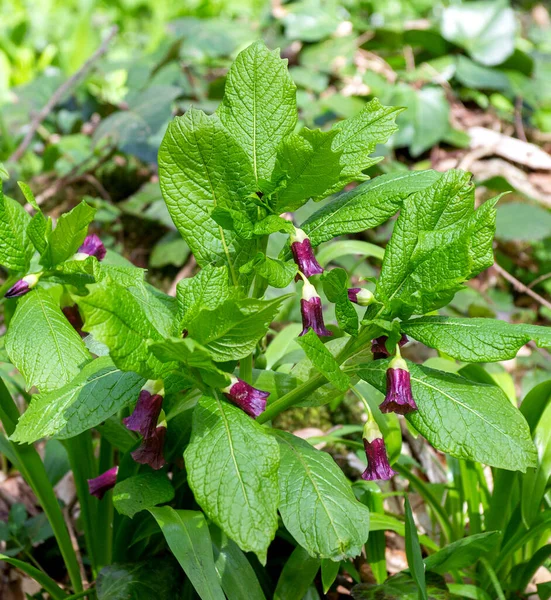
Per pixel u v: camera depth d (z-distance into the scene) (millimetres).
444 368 351
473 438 228
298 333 385
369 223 251
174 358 223
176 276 601
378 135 253
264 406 233
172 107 677
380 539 328
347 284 244
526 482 310
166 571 282
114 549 298
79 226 260
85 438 314
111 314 204
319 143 226
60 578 386
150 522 289
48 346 249
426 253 234
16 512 386
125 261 326
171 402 292
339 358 250
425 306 232
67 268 264
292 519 230
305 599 294
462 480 359
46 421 241
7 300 318
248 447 218
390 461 332
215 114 257
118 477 283
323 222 258
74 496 418
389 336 238
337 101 725
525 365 550
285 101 254
